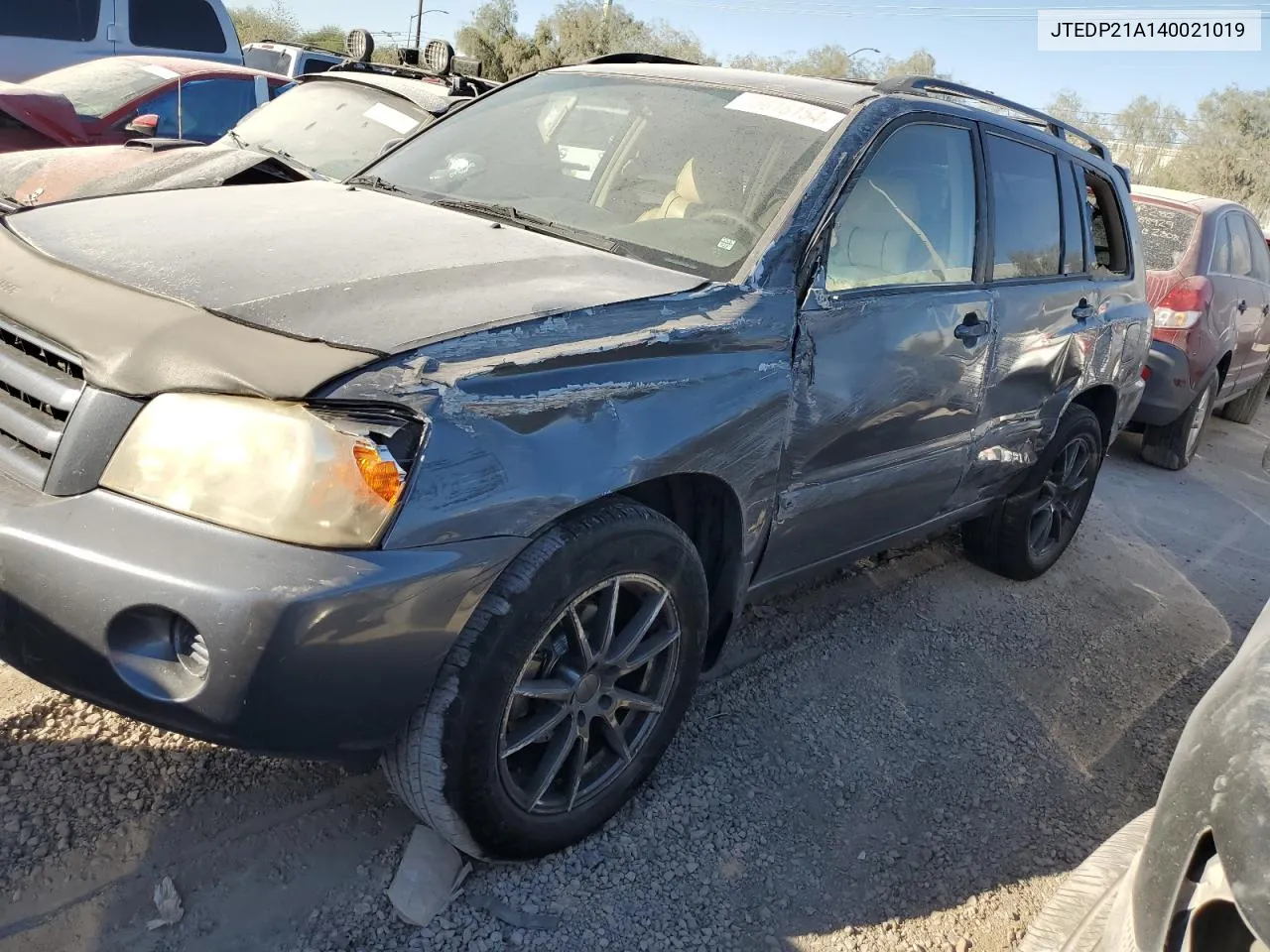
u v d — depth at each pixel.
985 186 3.56
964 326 3.32
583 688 2.33
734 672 3.38
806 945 2.33
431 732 2.05
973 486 3.84
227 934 2.10
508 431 2.02
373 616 1.84
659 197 2.99
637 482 2.24
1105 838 2.89
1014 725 3.40
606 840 2.52
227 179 4.80
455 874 2.30
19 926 2.02
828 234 2.84
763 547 2.84
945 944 2.40
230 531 1.83
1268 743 1.44
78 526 1.87
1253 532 6.12
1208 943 1.42
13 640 1.93
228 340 1.96
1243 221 7.60
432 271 2.37
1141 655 4.12
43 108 6.33
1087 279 4.29
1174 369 6.59
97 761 2.48
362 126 6.04
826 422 2.81
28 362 2.09
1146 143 43.62
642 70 3.59
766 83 3.36
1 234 2.53
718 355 2.47
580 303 2.32
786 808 2.76
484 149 3.42
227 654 1.78
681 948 2.26
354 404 1.87
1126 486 6.64
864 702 3.36
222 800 2.43
